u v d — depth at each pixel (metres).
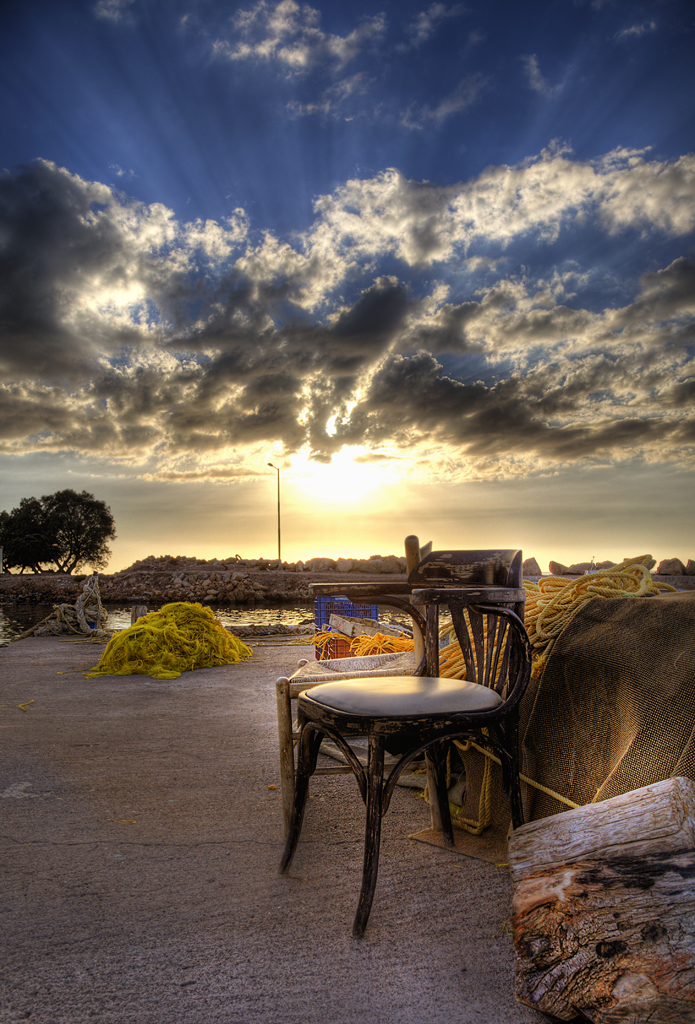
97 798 2.78
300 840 2.33
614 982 1.25
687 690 1.78
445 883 1.96
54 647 8.27
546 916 1.38
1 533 57.94
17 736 3.83
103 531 62.84
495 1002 1.41
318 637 5.31
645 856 1.37
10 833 2.40
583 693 2.13
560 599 2.64
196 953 1.61
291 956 1.59
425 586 2.38
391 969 1.53
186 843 2.30
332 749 3.39
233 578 37.38
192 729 3.99
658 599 2.19
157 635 6.50
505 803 2.30
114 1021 1.36
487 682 2.12
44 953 1.62
